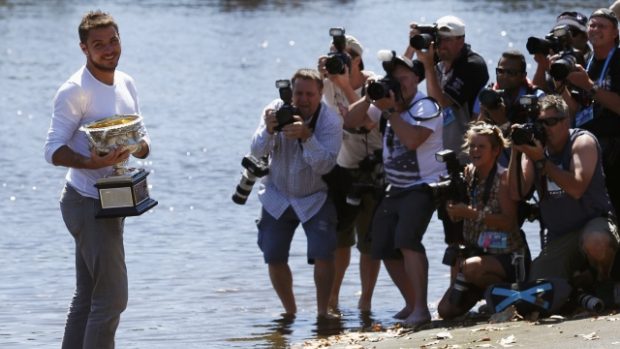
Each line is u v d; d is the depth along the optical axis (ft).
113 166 75.82
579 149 89.04
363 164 104.63
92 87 75.97
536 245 128.98
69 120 75.41
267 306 108.58
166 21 451.94
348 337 91.97
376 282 113.80
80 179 76.18
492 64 297.12
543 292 88.84
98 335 76.84
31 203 159.84
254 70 313.73
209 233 141.28
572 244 90.63
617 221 95.45
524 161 92.73
